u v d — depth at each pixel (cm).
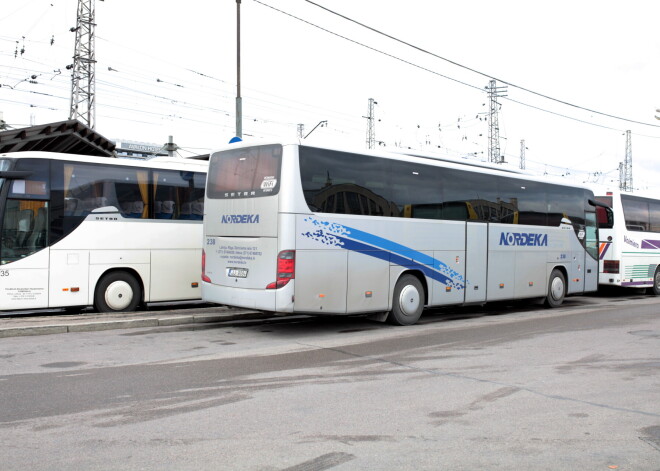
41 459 438
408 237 1134
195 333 1033
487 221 1312
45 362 775
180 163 1312
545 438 499
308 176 977
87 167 1182
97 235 1185
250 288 988
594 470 431
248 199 1005
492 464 439
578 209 1606
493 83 5500
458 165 1252
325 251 992
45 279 1120
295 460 441
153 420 534
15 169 1105
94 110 3497
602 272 1888
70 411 559
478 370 755
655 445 485
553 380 705
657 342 972
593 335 1044
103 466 425
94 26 3531
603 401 616
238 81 2025
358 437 496
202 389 646
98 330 1035
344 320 1210
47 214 1128
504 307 1551
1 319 1080
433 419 549
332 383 680
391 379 703
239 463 434
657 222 2014
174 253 1288
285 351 873
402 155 1136
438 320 1262
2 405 577
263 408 577
